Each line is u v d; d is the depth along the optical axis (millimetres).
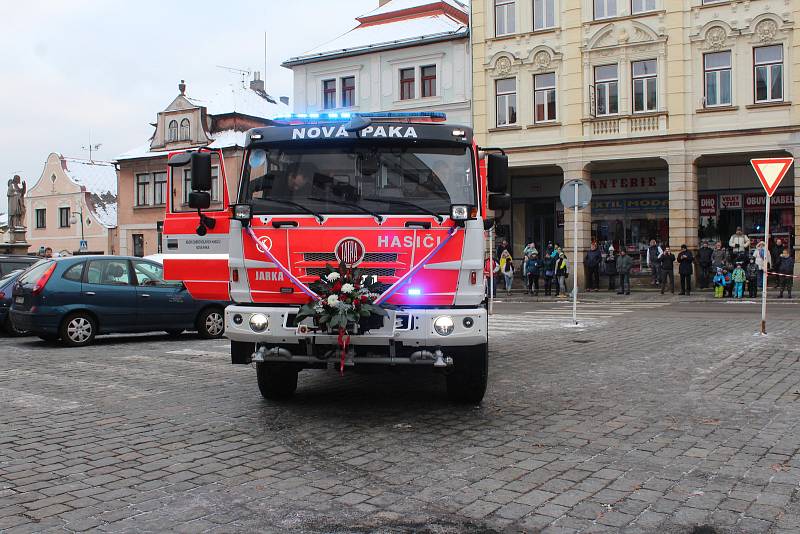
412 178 7355
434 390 9016
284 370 8211
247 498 5047
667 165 32188
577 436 6609
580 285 32344
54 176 55250
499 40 33625
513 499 4961
